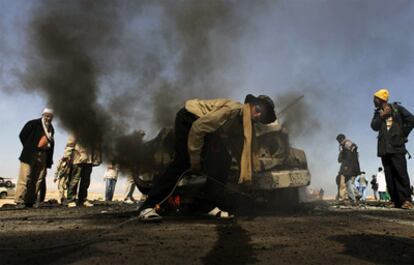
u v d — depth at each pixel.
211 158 4.86
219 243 3.10
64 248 2.93
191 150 4.39
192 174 5.30
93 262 2.46
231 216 5.11
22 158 8.43
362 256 2.63
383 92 7.47
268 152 6.07
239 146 4.89
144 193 6.39
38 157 8.54
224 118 4.36
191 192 5.71
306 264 2.41
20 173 8.45
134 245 3.01
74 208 8.32
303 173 6.23
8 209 7.90
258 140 6.00
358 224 4.43
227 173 5.00
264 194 6.28
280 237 3.41
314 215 5.60
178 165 4.59
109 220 5.03
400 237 3.42
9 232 3.87
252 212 5.95
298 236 3.46
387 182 7.67
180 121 4.59
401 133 7.41
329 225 4.31
